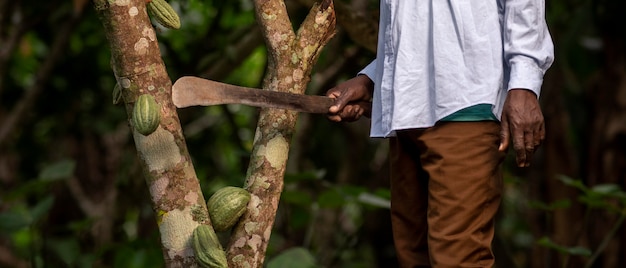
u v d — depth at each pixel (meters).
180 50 6.28
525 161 2.39
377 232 7.01
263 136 2.48
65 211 7.21
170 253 2.33
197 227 2.32
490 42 2.44
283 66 2.51
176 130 2.36
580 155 6.33
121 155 7.29
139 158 2.37
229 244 2.41
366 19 4.12
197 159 7.10
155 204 2.35
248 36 5.06
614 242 5.86
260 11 2.51
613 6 5.77
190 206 2.35
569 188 6.08
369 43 4.16
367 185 7.09
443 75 2.44
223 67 5.16
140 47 2.33
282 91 2.48
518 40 2.42
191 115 5.59
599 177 6.06
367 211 6.59
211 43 5.79
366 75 2.74
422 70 2.50
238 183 5.33
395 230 2.73
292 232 6.17
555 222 6.06
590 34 5.97
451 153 2.45
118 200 5.95
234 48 5.12
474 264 2.44
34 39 7.40
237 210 2.38
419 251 2.71
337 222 6.24
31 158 7.54
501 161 2.51
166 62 6.09
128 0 2.32
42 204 4.59
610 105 6.05
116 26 2.31
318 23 2.53
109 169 7.53
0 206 6.16
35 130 7.55
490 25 2.45
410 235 2.71
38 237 5.05
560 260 6.00
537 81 2.40
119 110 7.08
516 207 7.45
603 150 6.05
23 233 7.38
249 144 7.39
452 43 2.46
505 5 2.48
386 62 2.57
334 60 5.42
